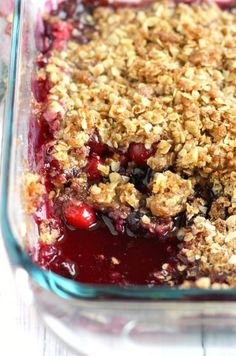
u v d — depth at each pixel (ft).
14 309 1.33
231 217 1.32
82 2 1.65
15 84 1.30
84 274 1.30
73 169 1.37
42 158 1.38
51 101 1.43
